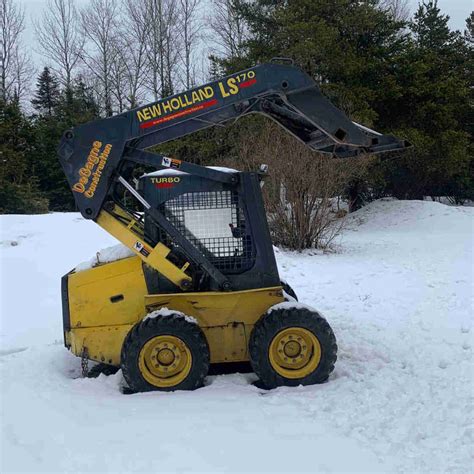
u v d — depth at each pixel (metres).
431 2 32.94
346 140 5.21
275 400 4.66
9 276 9.95
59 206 28.77
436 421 4.27
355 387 4.96
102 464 3.59
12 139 26.52
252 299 5.21
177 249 5.33
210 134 20.05
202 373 4.96
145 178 5.30
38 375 5.38
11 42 42.12
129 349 4.91
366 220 21.09
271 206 14.22
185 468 3.54
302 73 5.08
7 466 3.55
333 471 3.53
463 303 8.27
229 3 31.55
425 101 21.95
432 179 26.56
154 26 36.38
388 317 7.77
